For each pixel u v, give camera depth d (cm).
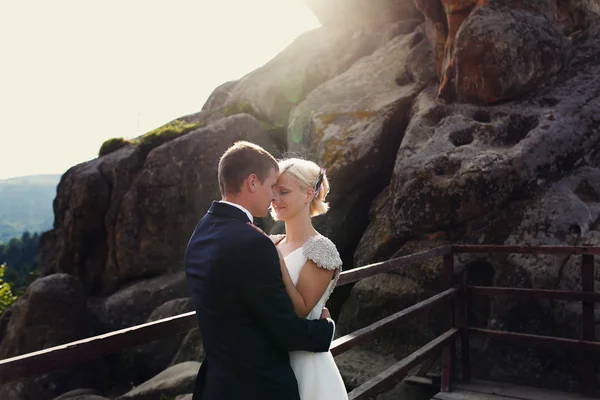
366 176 811
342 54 1143
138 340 221
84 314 927
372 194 823
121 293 960
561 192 617
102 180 1066
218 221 185
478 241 620
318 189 219
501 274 583
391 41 1042
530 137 645
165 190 984
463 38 739
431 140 709
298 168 216
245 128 1026
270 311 174
